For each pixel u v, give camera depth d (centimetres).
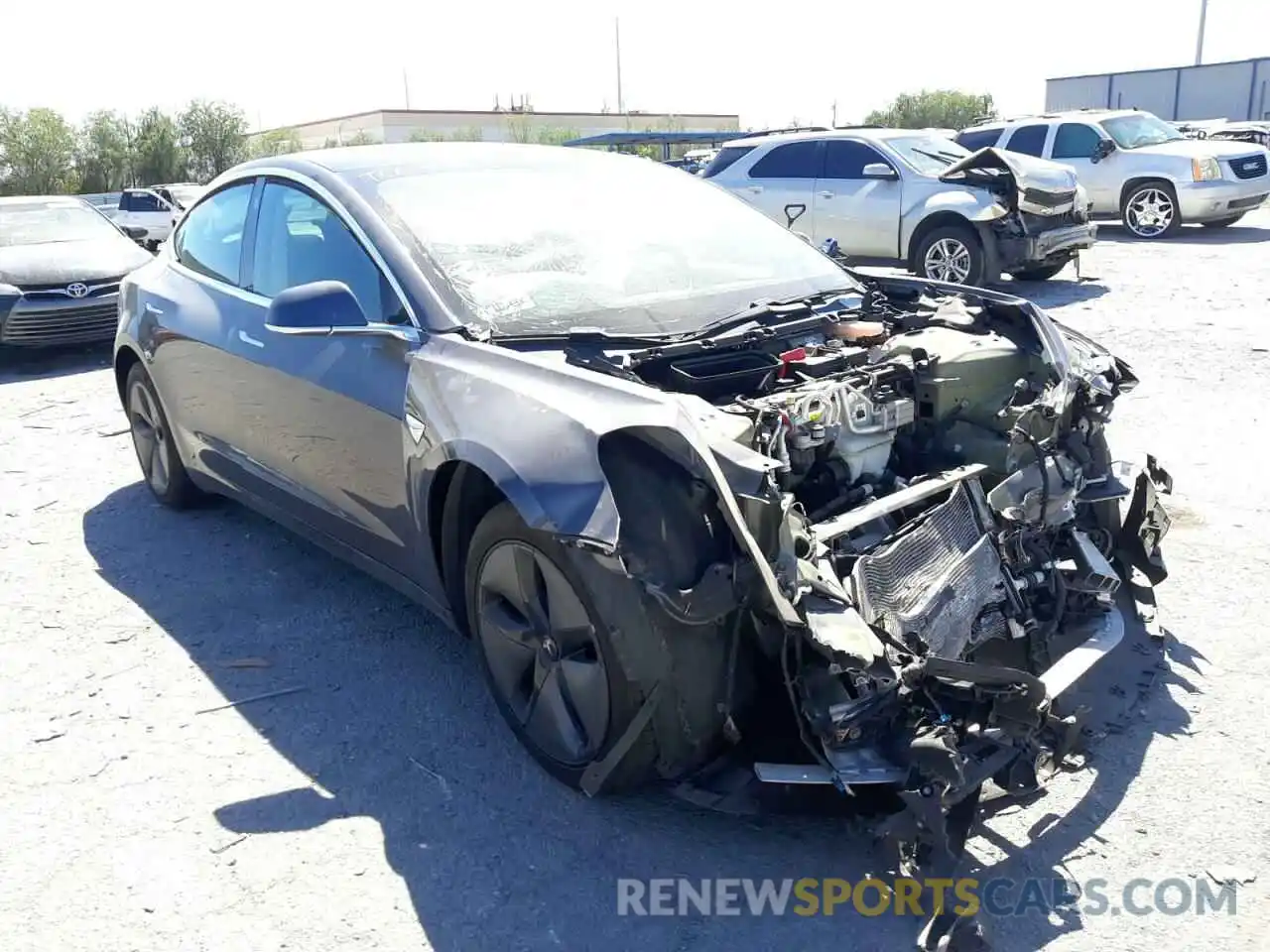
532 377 300
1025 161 1158
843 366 344
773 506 256
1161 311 971
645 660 270
